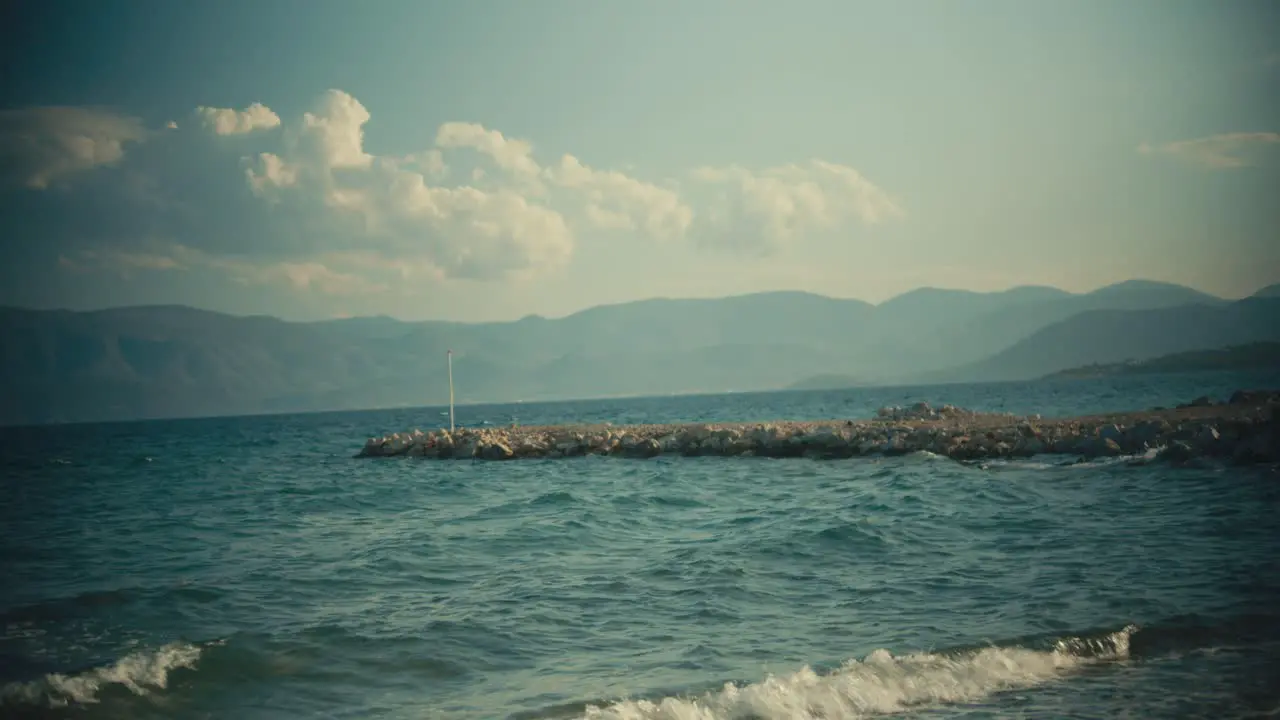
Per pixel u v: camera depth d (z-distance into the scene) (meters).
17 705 9.77
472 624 12.79
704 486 30.45
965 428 39.28
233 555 19.16
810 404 148.00
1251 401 44.06
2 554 19.95
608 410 180.25
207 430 146.38
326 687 10.50
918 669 10.61
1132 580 14.22
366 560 17.67
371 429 120.00
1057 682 10.41
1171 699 9.78
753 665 10.91
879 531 18.77
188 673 10.83
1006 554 16.50
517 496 29.47
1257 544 16.42
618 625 12.69
